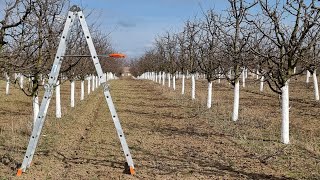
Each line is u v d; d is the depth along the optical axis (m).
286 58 9.95
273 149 9.34
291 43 9.25
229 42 13.30
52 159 8.16
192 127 13.20
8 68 7.20
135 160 8.34
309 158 8.52
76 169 7.43
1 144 9.44
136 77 90.44
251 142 10.25
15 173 6.96
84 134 11.55
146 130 12.60
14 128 11.74
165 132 12.22
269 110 17.42
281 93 10.17
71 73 17.48
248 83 35.56
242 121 13.91
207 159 8.52
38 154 8.55
